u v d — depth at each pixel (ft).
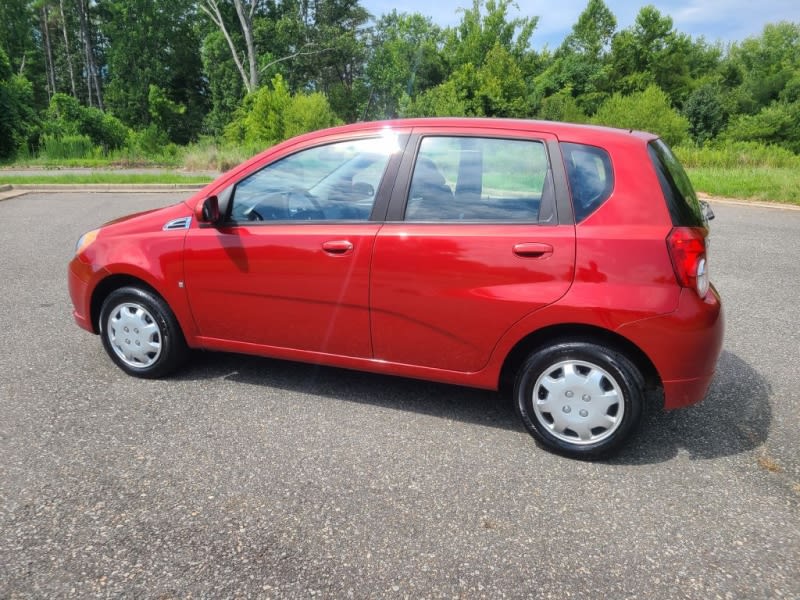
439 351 10.85
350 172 11.32
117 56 166.71
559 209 9.99
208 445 10.48
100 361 14.17
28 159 80.94
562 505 8.99
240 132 115.14
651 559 7.83
